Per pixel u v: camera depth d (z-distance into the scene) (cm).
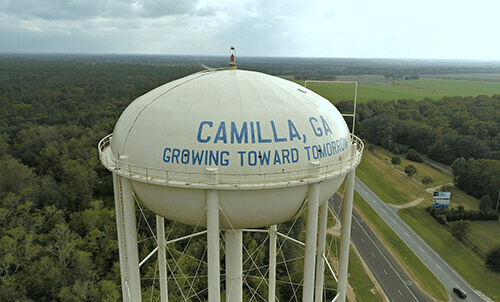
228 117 1231
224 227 1359
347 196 1548
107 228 4056
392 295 3472
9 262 3256
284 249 3806
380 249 4297
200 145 1200
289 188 1238
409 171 6500
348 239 1606
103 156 1448
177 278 3206
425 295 3481
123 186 1309
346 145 1455
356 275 3766
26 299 2955
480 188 5791
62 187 5019
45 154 5922
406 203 5581
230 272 1775
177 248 3784
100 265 3581
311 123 1321
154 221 4403
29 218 4141
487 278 3775
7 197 4372
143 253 3644
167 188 1240
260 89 1359
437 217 5041
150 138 1265
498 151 6919
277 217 1311
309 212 1300
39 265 3300
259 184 1187
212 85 1357
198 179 1195
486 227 4862
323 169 1308
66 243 3550
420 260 4081
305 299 1390
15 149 6353
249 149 1197
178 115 1260
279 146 1224
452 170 6419
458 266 3978
